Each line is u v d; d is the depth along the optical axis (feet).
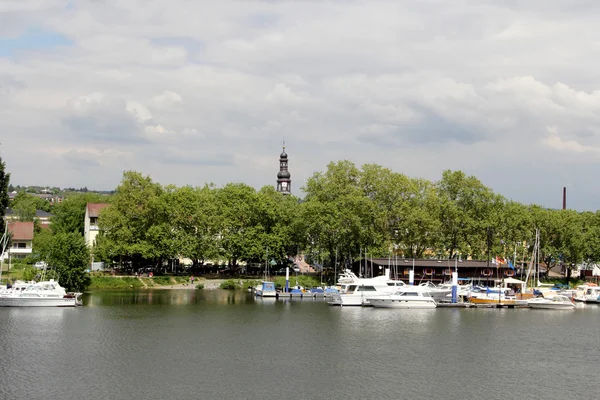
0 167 474.08
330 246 615.98
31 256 588.91
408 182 632.38
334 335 335.67
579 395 229.45
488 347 312.09
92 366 254.88
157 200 601.62
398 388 232.94
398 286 486.79
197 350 289.94
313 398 218.79
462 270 603.26
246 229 644.69
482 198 646.74
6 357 266.77
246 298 516.73
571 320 419.13
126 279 587.27
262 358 276.21
